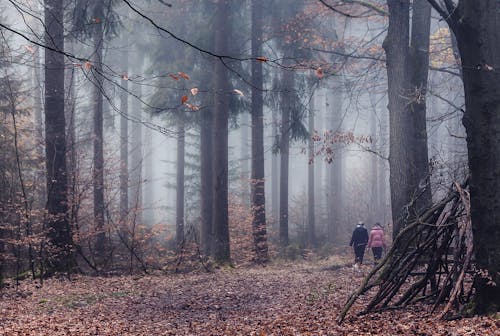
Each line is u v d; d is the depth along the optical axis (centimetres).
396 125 1329
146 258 1806
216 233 1944
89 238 1692
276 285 1377
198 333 883
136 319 1012
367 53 1967
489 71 785
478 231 803
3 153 1677
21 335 858
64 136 1609
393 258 956
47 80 1595
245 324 930
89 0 1565
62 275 1546
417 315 856
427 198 1296
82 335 876
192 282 1476
